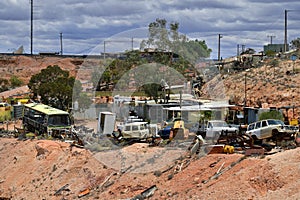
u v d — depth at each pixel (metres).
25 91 111.25
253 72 89.69
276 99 72.06
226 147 37.66
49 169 48.34
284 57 98.25
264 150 36.31
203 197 31.69
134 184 37.25
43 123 60.69
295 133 41.84
